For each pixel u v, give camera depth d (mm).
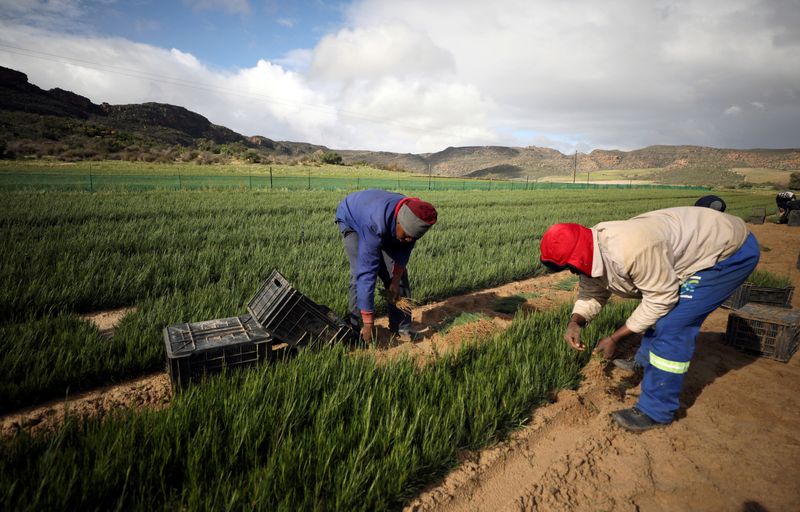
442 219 14586
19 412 3152
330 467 2344
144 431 2527
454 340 4656
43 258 6531
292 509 2074
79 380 3486
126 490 2131
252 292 5535
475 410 2965
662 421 3096
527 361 3568
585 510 2346
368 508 2217
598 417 3279
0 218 9953
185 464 2336
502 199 27500
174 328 3633
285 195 21984
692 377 3986
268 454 2443
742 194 60031
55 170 42188
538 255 9078
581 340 4309
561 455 2814
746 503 2408
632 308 5488
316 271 6547
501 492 2469
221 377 3168
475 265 7762
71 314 4516
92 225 9859
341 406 2898
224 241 9055
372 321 4086
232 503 2002
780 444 2961
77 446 2461
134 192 20578
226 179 37750
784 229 17688
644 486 2539
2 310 4652
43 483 1965
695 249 2781
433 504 2328
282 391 3010
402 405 2996
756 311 4707
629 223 2801
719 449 2902
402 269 4391
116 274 6113
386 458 2393
